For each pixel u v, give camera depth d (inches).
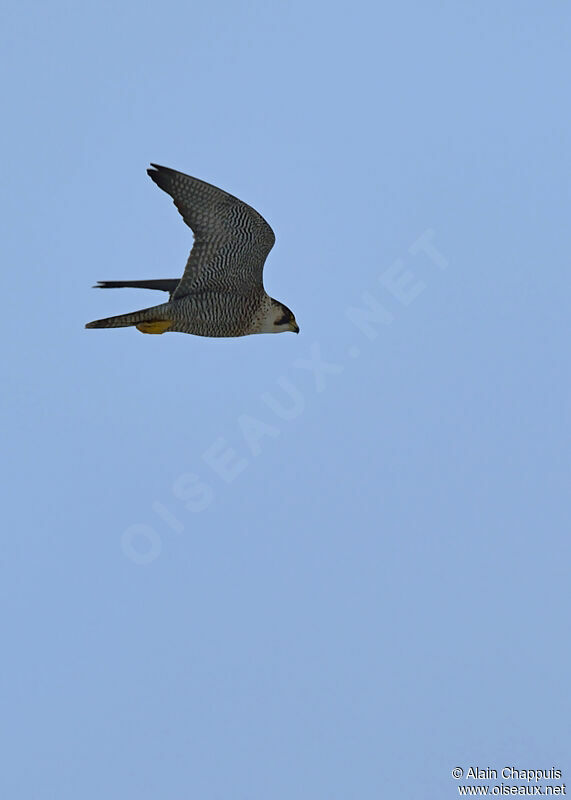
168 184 560.4
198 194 563.8
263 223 574.6
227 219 572.7
